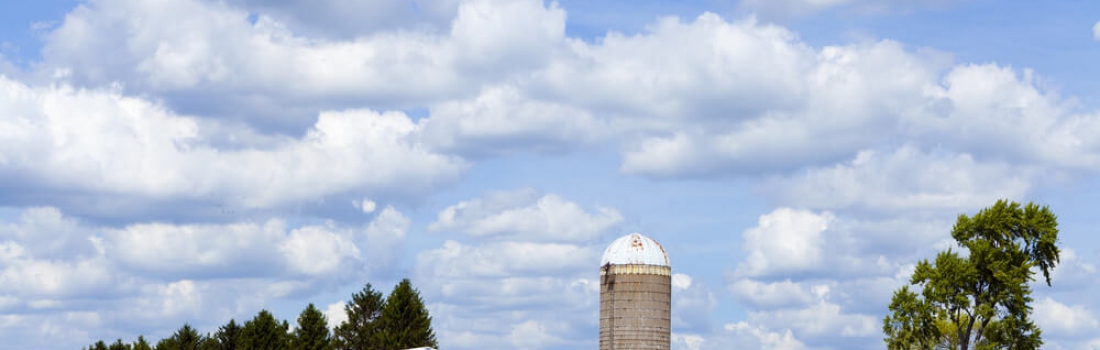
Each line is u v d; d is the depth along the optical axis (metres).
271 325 127.94
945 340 111.62
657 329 117.94
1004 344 101.56
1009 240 101.62
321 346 129.00
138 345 143.38
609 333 118.31
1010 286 98.75
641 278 118.12
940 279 100.88
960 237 103.44
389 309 130.12
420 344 129.50
